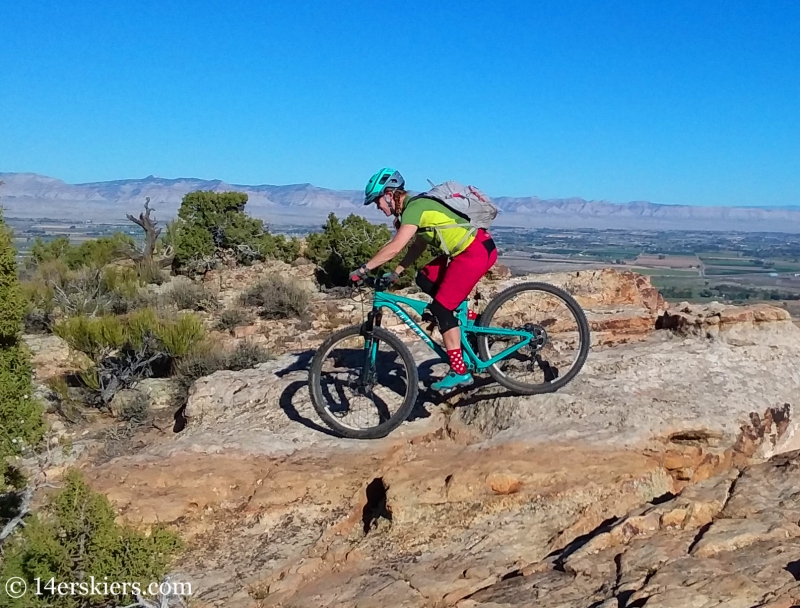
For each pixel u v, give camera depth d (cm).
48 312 1602
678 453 563
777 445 615
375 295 626
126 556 485
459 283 586
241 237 2312
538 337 635
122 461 655
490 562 490
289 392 738
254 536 577
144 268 2108
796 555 423
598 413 599
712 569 415
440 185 591
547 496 534
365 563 520
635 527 482
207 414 751
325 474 610
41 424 627
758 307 740
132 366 1185
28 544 488
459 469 557
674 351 695
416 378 622
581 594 425
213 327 1576
